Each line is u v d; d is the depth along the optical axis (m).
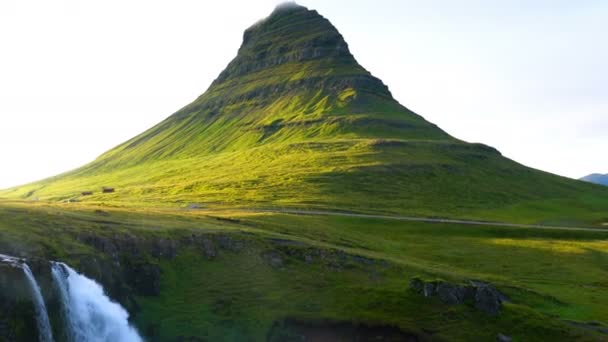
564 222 192.38
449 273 104.00
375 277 97.19
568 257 131.12
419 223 163.12
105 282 79.06
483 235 158.00
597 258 130.62
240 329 80.94
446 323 82.19
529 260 127.50
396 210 187.25
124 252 87.00
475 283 98.44
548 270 119.00
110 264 81.75
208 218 122.25
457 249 136.75
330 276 96.75
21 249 74.06
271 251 101.25
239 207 178.38
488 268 119.44
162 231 96.56
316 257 101.94
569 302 95.56
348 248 114.06
